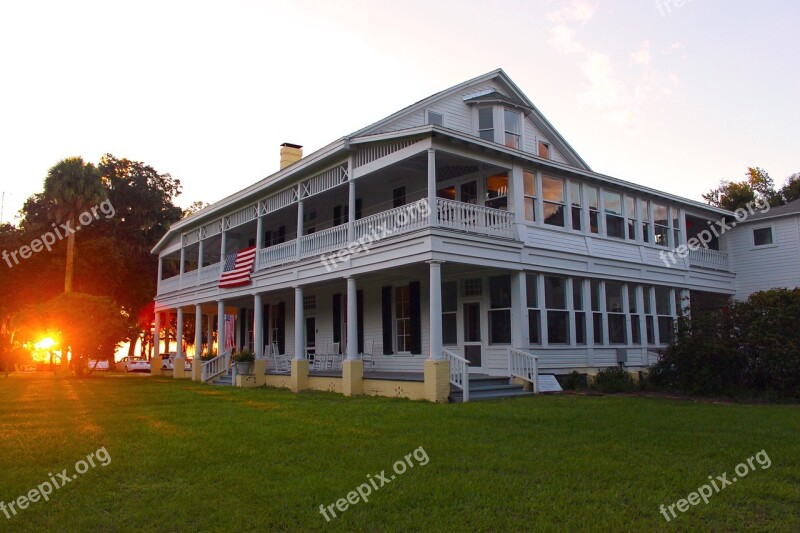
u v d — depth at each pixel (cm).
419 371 1989
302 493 643
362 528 543
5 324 4788
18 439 977
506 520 555
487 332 1819
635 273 2144
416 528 544
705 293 2488
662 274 2259
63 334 3133
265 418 1188
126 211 4562
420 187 2034
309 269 1986
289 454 825
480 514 572
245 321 3145
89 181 3791
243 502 617
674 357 1670
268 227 2909
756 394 1514
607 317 2033
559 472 712
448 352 1529
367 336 2242
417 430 998
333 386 1883
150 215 4612
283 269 2125
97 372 4344
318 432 993
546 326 1808
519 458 782
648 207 2286
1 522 572
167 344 5584
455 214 1603
